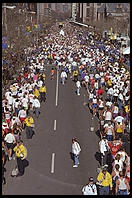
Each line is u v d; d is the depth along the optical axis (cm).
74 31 13438
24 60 4862
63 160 1833
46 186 1547
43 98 3048
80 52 5091
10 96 2536
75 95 3303
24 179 1614
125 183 1352
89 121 2523
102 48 5878
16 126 1905
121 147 1684
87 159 1841
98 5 17088
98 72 3731
